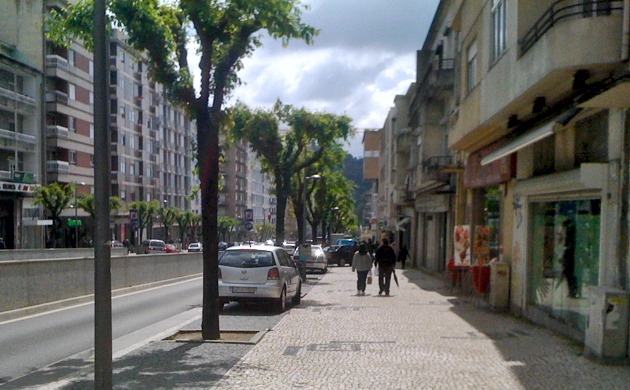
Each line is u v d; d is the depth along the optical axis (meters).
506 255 14.73
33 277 14.62
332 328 11.82
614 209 8.78
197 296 19.36
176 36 10.88
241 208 106.12
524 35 11.03
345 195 59.94
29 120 46.69
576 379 7.42
